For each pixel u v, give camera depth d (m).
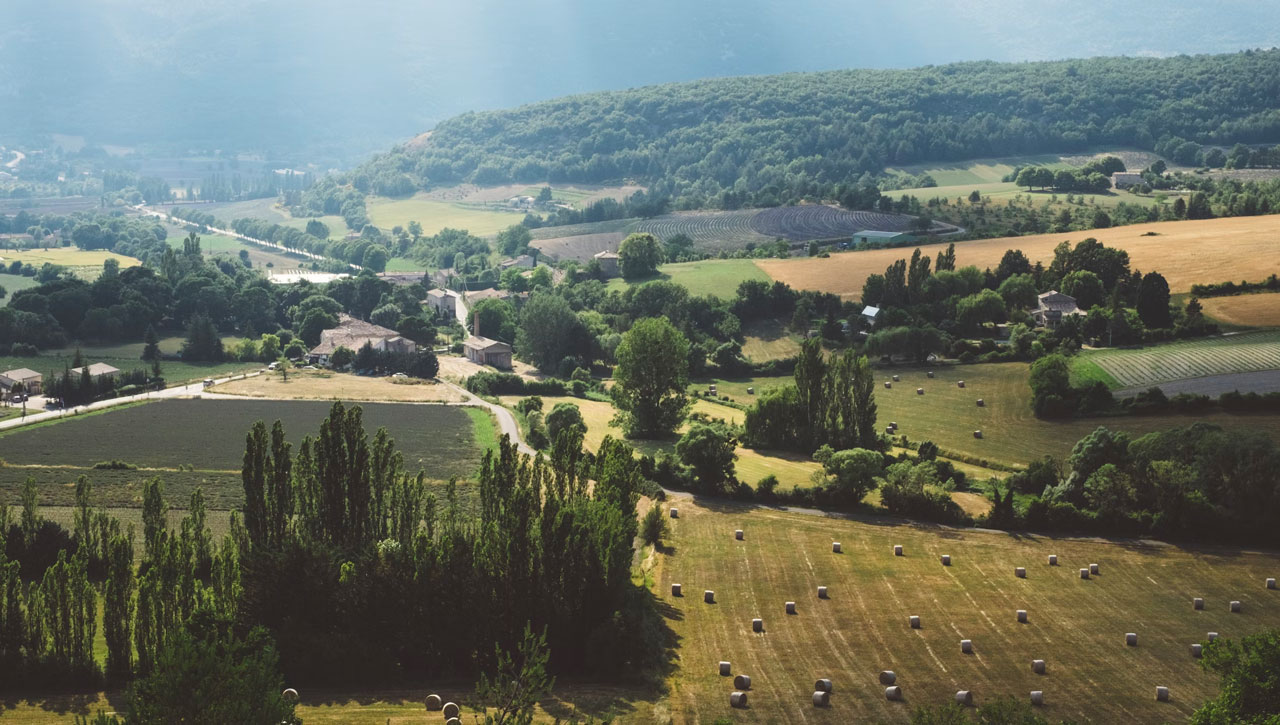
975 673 97.06
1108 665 99.19
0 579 92.38
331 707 86.56
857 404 171.50
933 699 91.81
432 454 169.38
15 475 155.12
